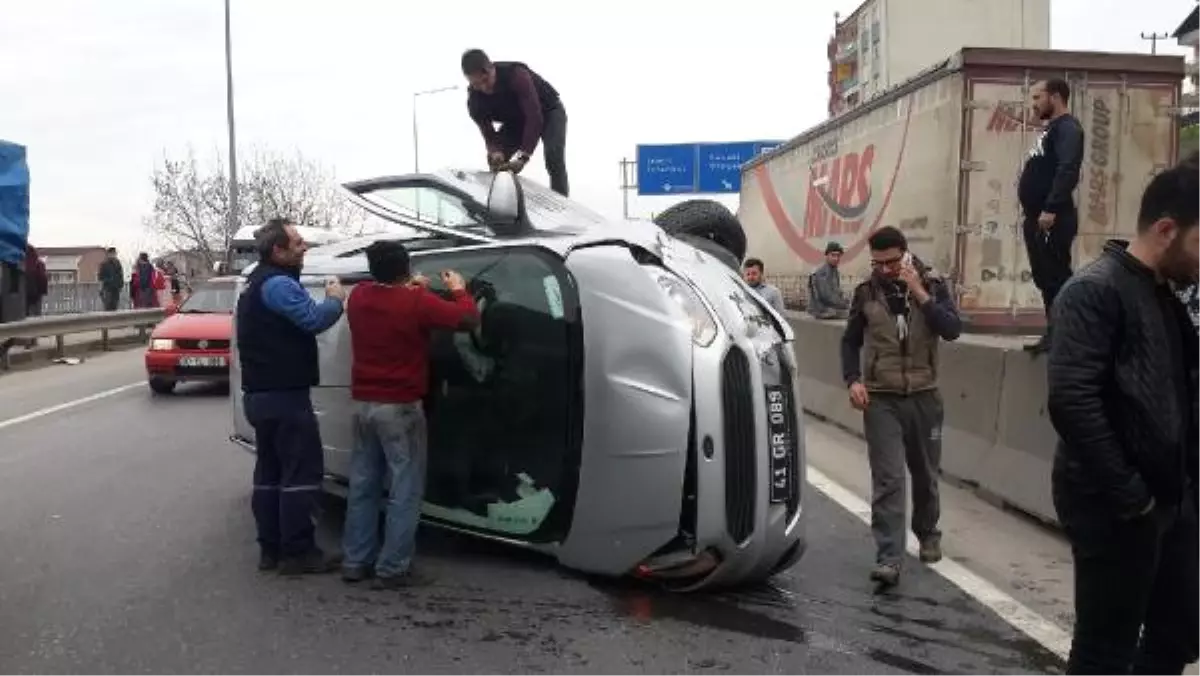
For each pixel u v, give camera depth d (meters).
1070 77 10.28
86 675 4.17
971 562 5.78
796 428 5.21
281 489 5.47
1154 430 3.12
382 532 5.83
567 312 5.06
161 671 4.21
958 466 7.74
